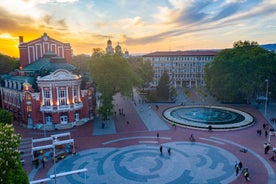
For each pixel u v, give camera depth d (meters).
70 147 45.75
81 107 65.00
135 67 116.19
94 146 48.59
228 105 87.44
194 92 121.62
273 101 93.75
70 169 38.47
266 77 85.62
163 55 141.25
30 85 61.06
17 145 21.58
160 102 95.56
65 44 84.69
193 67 140.00
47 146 42.28
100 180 34.81
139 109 83.62
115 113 75.62
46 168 38.97
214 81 91.88
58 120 61.53
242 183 33.16
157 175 36.09
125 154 44.25
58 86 60.19
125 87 71.19
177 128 60.25
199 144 48.75
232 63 85.50
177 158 42.09
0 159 19.27
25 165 40.09
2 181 18.98
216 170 37.34
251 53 90.19
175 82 143.12
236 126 58.44
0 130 21.73
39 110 61.59
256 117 69.62
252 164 39.12
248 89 82.56
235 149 45.75
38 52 80.44
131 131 58.28
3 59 110.69
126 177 35.59
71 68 68.00
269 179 34.12
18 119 67.56
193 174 36.19
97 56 75.12
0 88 78.38
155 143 49.81
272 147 46.47
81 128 61.62
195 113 74.94
